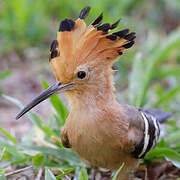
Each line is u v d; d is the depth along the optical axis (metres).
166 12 18.84
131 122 8.84
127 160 8.85
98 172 9.81
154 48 16.39
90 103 8.52
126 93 14.22
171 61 16.31
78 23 8.41
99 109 8.50
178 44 14.52
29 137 10.86
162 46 14.55
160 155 10.03
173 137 10.89
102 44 8.44
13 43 16.69
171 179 10.09
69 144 9.23
